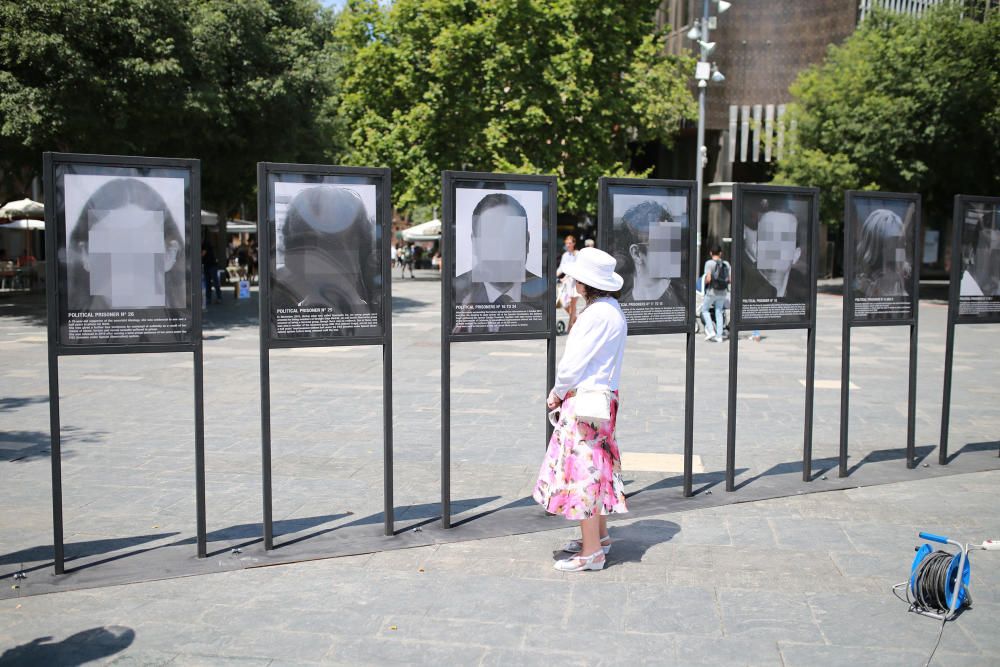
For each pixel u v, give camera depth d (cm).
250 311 2303
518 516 581
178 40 1891
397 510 593
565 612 430
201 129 2095
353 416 902
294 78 2216
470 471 694
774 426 881
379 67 3072
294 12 2502
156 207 477
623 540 539
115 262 471
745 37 4053
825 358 1440
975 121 2691
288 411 927
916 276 709
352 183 515
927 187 2881
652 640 400
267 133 2295
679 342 1675
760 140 4081
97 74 1770
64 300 465
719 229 4166
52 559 497
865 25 3138
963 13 2716
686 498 628
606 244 608
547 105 2839
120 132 1870
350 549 515
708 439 820
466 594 451
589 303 486
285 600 443
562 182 2880
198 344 490
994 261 745
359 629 409
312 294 511
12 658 379
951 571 436
